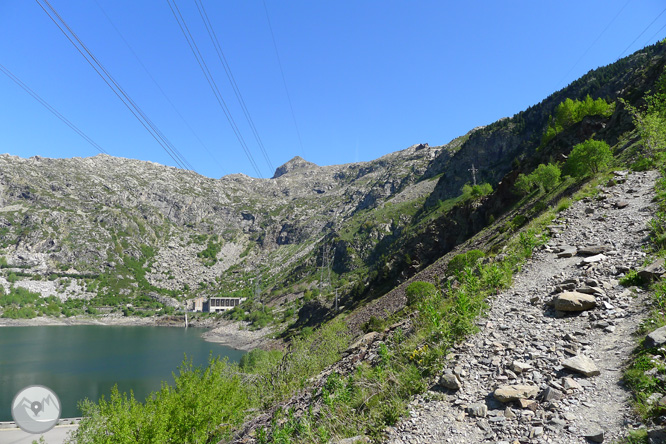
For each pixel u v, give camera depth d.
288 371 20.69
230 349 137.00
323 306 106.88
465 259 23.59
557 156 55.41
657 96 25.59
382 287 70.81
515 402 6.91
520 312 10.59
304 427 9.38
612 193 19.69
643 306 8.57
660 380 5.88
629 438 5.23
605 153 31.16
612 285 10.23
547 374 7.42
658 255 10.46
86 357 118.38
